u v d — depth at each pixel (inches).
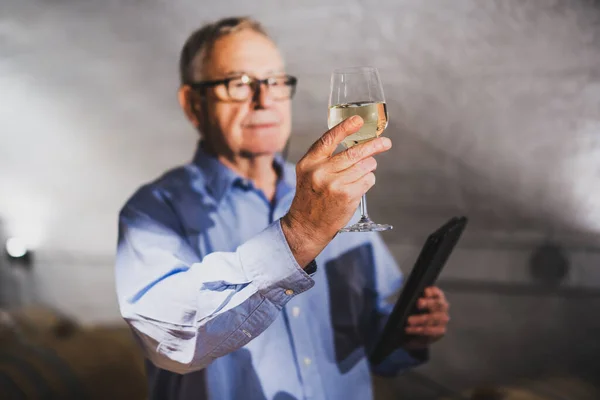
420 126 117.0
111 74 129.6
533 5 98.0
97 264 167.5
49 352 108.7
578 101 105.7
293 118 122.6
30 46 129.6
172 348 48.8
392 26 105.8
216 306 45.2
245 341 46.9
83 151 148.3
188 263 56.5
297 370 59.2
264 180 66.9
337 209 38.5
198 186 63.5
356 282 66.2
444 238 51.6
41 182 158.6
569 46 101.1
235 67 63.6
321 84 116.6
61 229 167.5
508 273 128.4
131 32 121.0
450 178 123.3
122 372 109.8
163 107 133.1
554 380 103.2
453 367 135.9
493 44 103.7
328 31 109.6
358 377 63.1
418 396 138.4
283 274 43.2
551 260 123.0
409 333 63.7
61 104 138.8
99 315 169.8
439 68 108.6
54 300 173.5
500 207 123.7
